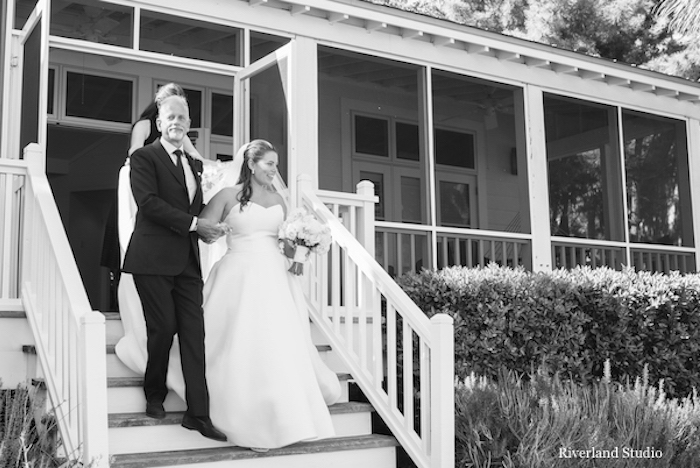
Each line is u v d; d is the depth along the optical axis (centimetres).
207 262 544
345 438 477
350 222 658
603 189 1007
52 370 434
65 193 1053
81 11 675
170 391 459
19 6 696
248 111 707
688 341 752
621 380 709
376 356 505
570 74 970
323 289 566
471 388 548
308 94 771
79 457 367
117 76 806
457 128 923
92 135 998
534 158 934
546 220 934
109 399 450
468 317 658
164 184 425
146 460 404
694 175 1073
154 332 423
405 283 680
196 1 710
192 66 713
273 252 463
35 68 604
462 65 885
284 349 437
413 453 461
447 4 1878
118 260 605
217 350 446
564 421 490
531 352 674
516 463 469
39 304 482
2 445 362
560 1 1794
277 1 742
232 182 486
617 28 1795
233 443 438
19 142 650
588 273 749
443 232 864
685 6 1488
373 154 849
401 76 870
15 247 554
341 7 762
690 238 1061
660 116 1058
